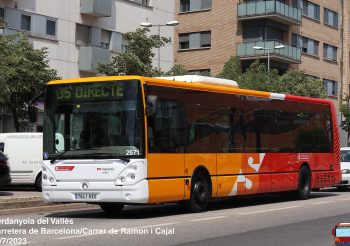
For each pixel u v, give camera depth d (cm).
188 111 1448
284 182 1798
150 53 2941
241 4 4831
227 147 1574
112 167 1302
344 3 5866
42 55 2594
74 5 3266
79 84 1366
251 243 1012
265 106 1741
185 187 1417
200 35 5069
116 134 1315
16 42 2583
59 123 1372
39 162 2161
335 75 5697
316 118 1991
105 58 3338
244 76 3959
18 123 2595
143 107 1311
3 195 1895
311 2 5362
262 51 4706
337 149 2095
